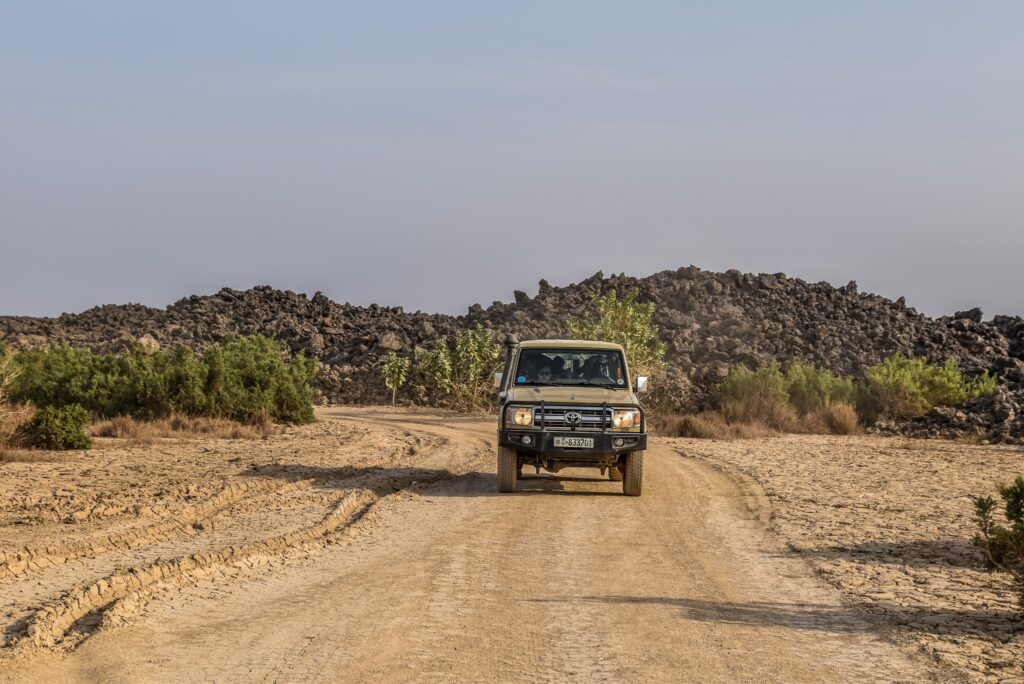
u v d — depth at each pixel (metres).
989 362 55.06
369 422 37.53
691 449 25.86
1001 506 15.90
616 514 14.27
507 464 16.25
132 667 6.66
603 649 7.28
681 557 11.14
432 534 12.30
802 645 7.54
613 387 16.97
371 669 6.69
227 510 13.80
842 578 10.11
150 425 28.12
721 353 56.16
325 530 12.44
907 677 6.76
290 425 32.66
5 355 29.84
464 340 48.66
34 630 7.32
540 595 9.02
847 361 56.16
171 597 8.67
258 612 8.28
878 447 28.08
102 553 10.53
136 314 88.12
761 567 10.72
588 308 67.75
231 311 85.38
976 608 8.92
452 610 8.39
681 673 6.73
